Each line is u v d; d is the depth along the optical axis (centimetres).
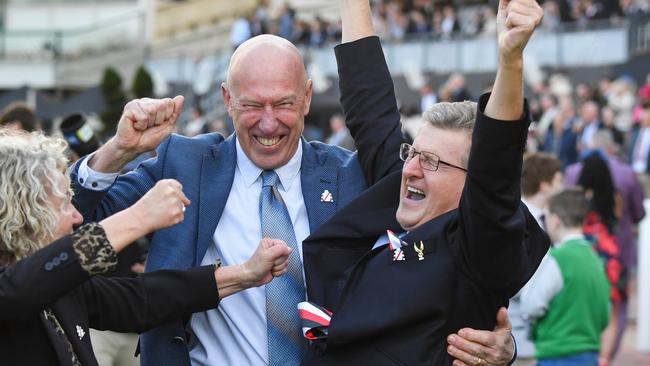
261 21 2367
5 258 276
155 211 272
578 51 1898
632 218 852
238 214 360
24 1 3159
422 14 2228
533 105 1702
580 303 536
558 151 1505
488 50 1997
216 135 381
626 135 1595
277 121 348
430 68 2052
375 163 370
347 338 308
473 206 289
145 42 2833
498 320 311
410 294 305
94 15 3109
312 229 360
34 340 275
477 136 286
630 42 1848
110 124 1984
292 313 349
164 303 315
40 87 2867
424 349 303
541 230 322
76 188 333
